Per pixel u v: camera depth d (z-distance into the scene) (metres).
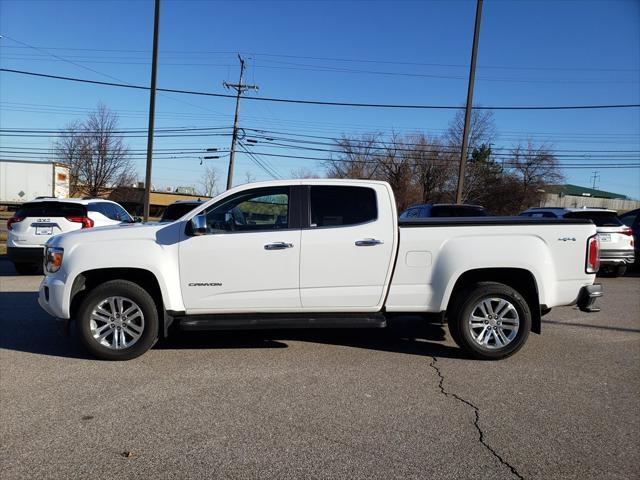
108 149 45.41
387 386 4.57
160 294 5.32
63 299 5.15
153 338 5.21
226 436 3.57
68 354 5.45
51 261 5.28
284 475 3.07
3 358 5.31
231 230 5.29
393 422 3.81
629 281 12.02
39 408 4.03
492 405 4.16
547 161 52.75
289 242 5.22
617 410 4.07
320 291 5.29
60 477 3.04
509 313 5.34
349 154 56.03
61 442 3.47
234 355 5.47
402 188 54.72
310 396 4.31
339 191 5.42
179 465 3.18
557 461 3.26
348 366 5.12
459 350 5.75
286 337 6.26
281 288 5.26
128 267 5.14
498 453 3.36
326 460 3.25
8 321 6.94
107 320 5.20
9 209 46.47
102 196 48.78
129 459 3.25
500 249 5.26
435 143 54.41
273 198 5.39
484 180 53.28
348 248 5.26
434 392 4.43
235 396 4.30
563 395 4.39
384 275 5.30
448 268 5.28
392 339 6.20
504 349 5.30
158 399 4.22
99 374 4.83
